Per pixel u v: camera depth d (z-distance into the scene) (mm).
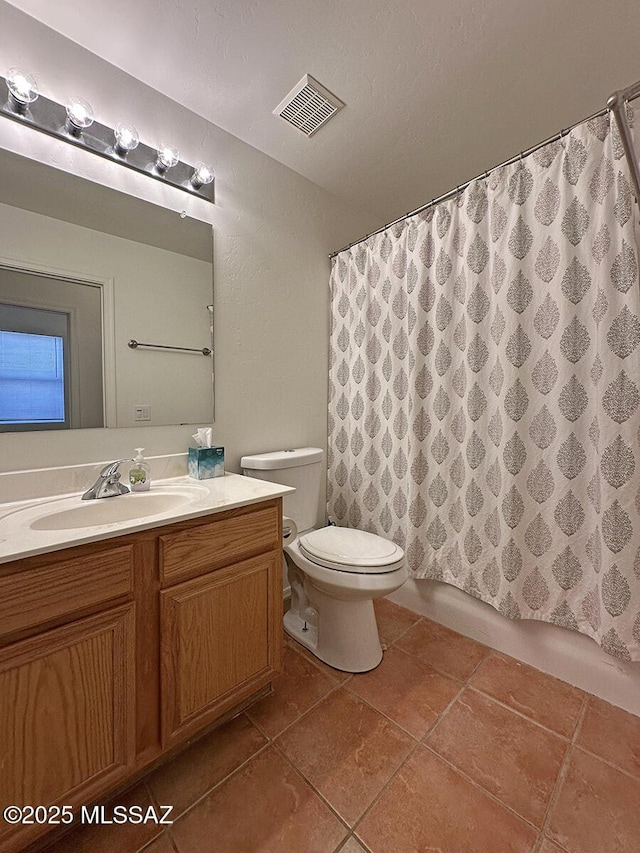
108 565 920
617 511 1211
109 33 1238
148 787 1030
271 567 1287
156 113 1453
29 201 1200
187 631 1064
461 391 1651
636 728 1216
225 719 1250
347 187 2105
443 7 1171
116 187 1375
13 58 1151
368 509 2051
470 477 1605
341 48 1299
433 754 1127
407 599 1947
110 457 1385
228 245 1699
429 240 1737
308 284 2070
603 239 1215
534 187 1377
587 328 1285
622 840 901
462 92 1484
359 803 987
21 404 1198
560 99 1521
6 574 783
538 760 1104
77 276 1297
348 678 1446
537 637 1489
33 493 1200
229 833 923
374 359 2031
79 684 880
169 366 1526
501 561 1493
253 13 1184
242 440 1791
